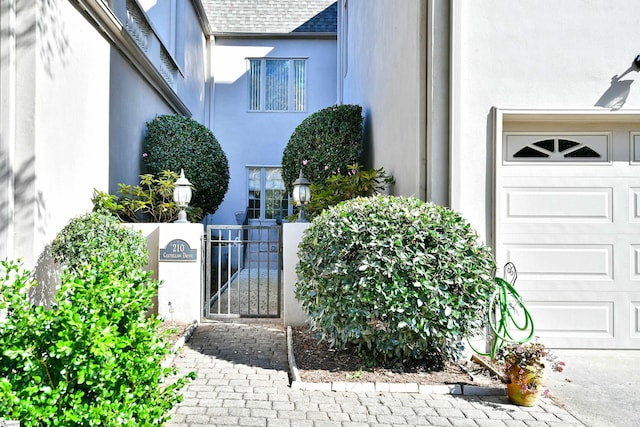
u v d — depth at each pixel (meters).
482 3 4.79
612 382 4.04
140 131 7.98
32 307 2.27
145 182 6.77
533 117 4.84
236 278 9.97
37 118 4.55
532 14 4.80
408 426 3.12
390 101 6.67
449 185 4.77
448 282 3.89
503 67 4.80
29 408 1.84
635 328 4.85
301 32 13.27
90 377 1.99
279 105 13.46
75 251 4.62
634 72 4.80
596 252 4.88
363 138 9.07
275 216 13.28
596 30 4.81
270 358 4.50
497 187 4.75
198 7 11.82
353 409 3.37
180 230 5.73
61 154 5.03
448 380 3.90
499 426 3.15
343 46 12.23
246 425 3.08
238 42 13.37
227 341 5.05
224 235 12.73
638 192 4.92
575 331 4.86
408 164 5.59
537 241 4.89
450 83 4.75
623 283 4.86
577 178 4.93
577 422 3.24
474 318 3.98
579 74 4.80
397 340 4.03
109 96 6.45
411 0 5.40
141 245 5.25
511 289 4.07
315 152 8.70
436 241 4.01
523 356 3.54
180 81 10.46
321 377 3.93
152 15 10.57
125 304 2.29
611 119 4.88
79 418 1.92
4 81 4.40
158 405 2.30
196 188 8.59
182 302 5.72
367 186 6.54
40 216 4.61
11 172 4.41
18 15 4.48
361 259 4.04
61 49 5.02
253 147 13.30
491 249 4.59
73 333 2.01
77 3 5.37
